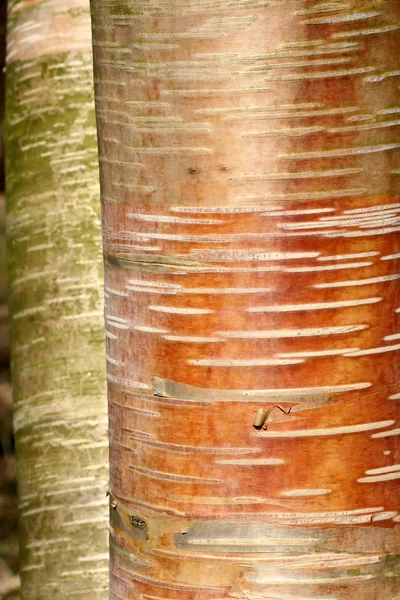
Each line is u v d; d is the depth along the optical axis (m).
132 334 1.11
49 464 1.62
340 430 1.09
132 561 1.13
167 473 1.11
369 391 1.09
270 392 1.08
